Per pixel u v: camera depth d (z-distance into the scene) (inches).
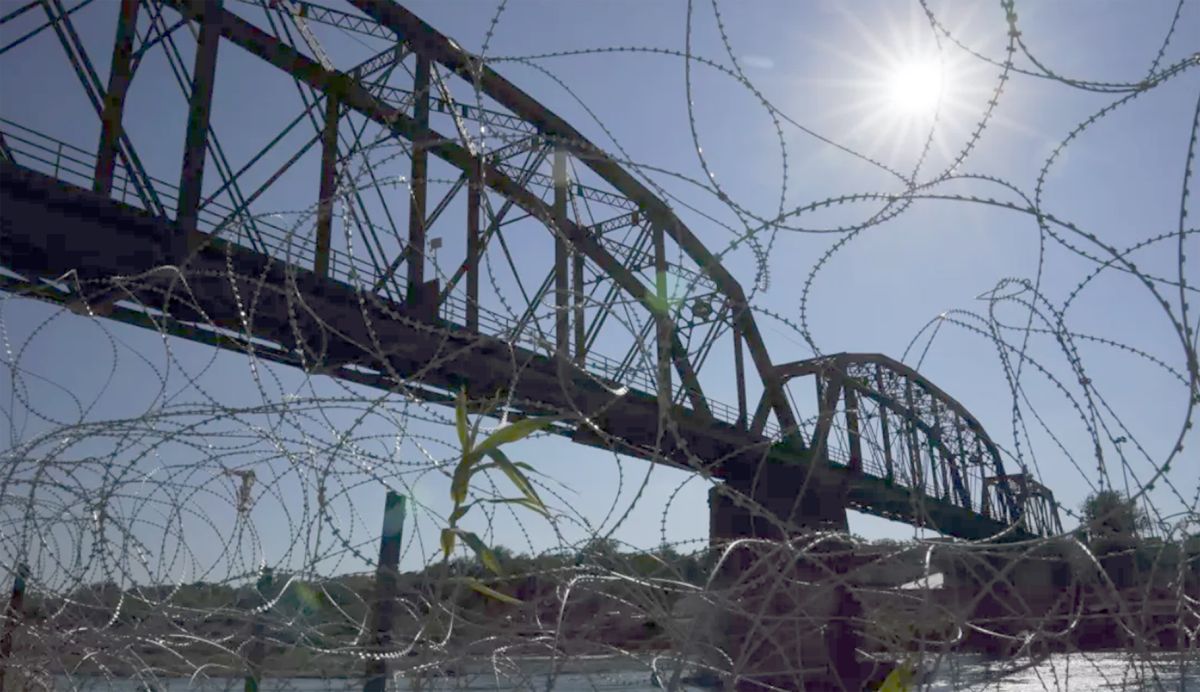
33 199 574.6
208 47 724.0
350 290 658.2
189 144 679.1
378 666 84.8
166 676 89.0
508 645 79.8
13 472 91.0
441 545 82.2
